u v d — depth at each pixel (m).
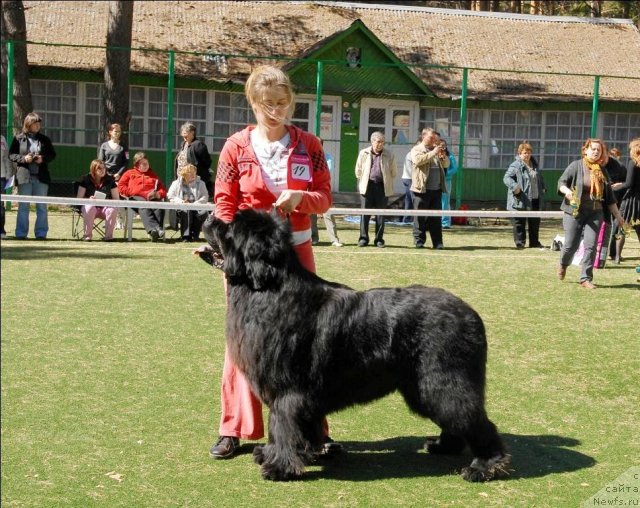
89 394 6.43
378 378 4.83
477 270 12.38
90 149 25.06
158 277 11.00
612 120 27.31
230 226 4.83
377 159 14.95
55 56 24.47
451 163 18.92
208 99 25.41
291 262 4.84
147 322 8.66
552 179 27.16
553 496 4.81
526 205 15.28
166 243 14.57
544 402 6.59
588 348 8.16
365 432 5.90
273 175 5.18
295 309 4.77
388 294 4.90
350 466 5.26
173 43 26.05
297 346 4.76
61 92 24.78
